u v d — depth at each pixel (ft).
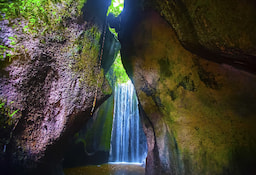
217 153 10.53
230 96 10.16
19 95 10.70
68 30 13.53
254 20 5.89
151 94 16.29
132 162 35.76
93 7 15.88
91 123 29.99
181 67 12.95
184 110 12.79
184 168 12.40
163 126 15.31
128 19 17.99
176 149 13.29
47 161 13.25
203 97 11.60
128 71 19.19
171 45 13.71
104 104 33.09
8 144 10.85
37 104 11.76
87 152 28.71
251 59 7.42
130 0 17.33
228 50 7.85
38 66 11.44
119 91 38.14
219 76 10.61
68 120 13.17
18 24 10.53
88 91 14.66
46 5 12.03
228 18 6.68
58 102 12.73
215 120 10.87
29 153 11.78
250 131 9.30
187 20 9.19
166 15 11.62
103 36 18.45
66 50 13.29
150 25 15.48
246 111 9.49
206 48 9.33
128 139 37.09
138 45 16.72
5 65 10.06
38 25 11.44
